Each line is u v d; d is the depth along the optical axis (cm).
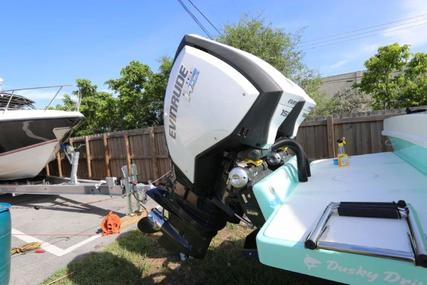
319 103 1049
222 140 175
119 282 276
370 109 1295
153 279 279
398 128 255
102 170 911
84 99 1460
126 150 819
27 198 698
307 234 117
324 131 562
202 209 207
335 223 120
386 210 119
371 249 97
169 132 206
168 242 219
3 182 695
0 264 233
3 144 586
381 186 166
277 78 183
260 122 171
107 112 1417
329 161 265
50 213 553
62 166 1005
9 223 244
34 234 437
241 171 157
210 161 190
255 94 164
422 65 1076
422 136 190
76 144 964
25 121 583
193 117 185
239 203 177
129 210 460
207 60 179
